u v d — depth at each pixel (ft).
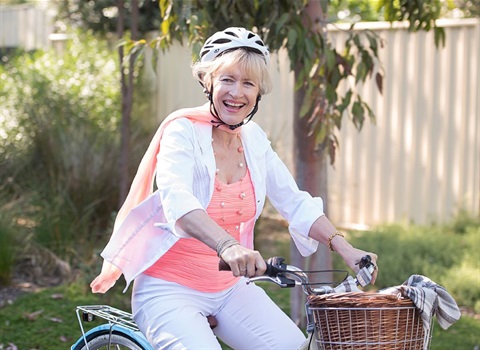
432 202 31.45
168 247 11.16
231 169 11.56
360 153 33.06
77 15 45.68
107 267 12.28
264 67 11.20
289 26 16.55
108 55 38.88
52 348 18.88
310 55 16.37
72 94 35.78
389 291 10.03
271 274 10.29
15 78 37.60
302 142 18.71
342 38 32.24
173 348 11.00
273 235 30.19
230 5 17.10
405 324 9.70
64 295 22.41
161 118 37.45
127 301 21.76
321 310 9.73
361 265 10.98
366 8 46.09
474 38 30.14
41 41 46.52
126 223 11.37
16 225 25.20
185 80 36.76
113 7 44.19
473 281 23.80
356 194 33.27
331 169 33.81
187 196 10.58
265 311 11.83
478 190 30.42
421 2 18.06
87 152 28.99
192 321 11.10
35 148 29.99
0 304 22.08
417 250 27.04
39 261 24.90
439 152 31.22
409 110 31.78
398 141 32.07
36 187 28.02
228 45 11.09
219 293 11.68
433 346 19.63
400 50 31.78
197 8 16.65
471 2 29.50
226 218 11.45
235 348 11.97
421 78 31.45
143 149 29.68
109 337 12.31
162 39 17.38
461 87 30.58
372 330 9.55
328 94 16.83
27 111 33.01
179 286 11.34
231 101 11.14
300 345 11.43
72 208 26.73
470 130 30.45
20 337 19.53
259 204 11.75
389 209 32.48
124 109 24.79
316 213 11.80
